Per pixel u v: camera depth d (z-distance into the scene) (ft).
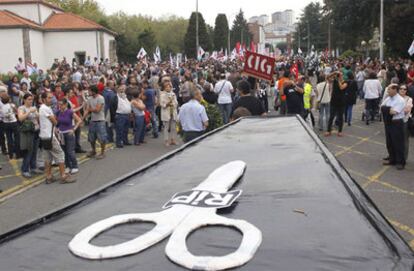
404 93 32.24
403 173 30.81
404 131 31.78
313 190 8.80
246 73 34.12
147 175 11.01
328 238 6.49
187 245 6.36
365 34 196.34
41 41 142.61
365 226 6.92
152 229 7.02
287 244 6.30
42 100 30.25
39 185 30.63
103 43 151.94
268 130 17.84
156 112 53.16
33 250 6.66
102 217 7.93
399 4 140.56
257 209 7.77
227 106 47.14
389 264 5.72
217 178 9.68
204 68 105.70
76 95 45.11
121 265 5.95
